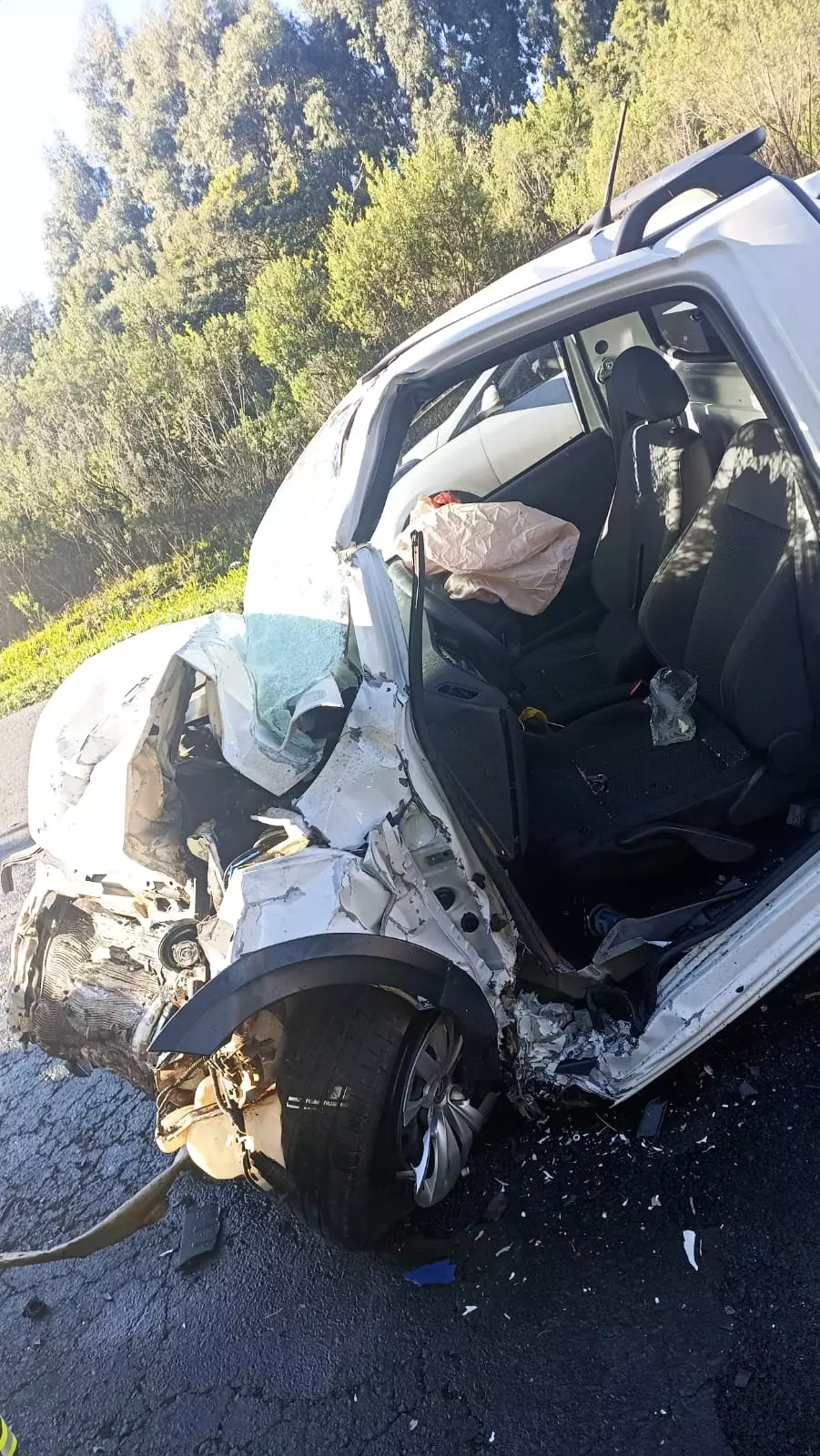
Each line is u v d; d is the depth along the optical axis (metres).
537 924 2.20
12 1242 2.71
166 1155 2.80
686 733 2.40
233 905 1.86
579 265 2.09
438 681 2.35
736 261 1.89
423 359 2.11
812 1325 1.73
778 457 2.10
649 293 1.98
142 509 11.33
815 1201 1.93
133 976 2.24
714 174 2.00
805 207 1.93
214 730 2.13
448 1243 2.16
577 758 2.50
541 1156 2.27
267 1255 2.36
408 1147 2.02
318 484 2.39
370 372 2.57
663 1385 1.73
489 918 2.02
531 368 3.90
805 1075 2.20
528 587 2.90
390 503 3.69
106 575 12.27
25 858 2.55
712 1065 2.30
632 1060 2.06
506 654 2.77
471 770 2.17
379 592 2.10
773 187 1.95
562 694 2.86
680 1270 1.91
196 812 2.15
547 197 10.50
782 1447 1.57
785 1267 1.84
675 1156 2.13
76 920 2.42
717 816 2.28
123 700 2.31
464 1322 1.99
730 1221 1.96
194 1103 2.04
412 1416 1.86
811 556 2.01
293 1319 2.16
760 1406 1.64
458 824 2.01
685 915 2.17
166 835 2.10
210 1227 2.51
